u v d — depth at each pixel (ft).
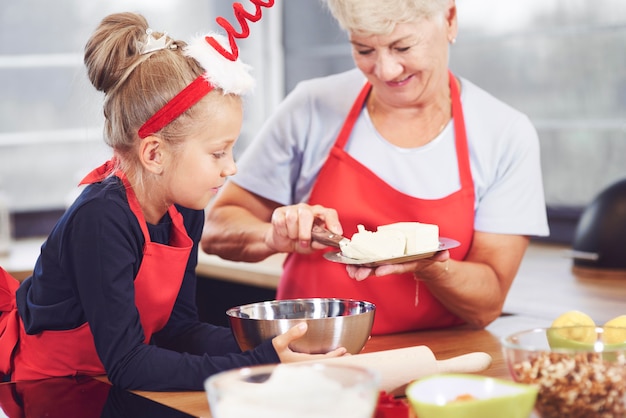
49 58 14.15
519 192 7.06
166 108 5.23
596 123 11.66
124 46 5.36
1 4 13.74
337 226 6.40
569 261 10.77
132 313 5.22
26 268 10.58
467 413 3.70
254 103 15.75
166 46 5.38
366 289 7.14
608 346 4.43
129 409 4.81
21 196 14.12
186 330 6.22
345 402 3.34
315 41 14.96
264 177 7.64
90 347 5.65
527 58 12.34
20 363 5.77
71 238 5.25
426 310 7.09
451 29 6.75
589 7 11.57
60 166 14.39
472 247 7.19
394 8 6.03
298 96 7.57
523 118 7.13
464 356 5.10
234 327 5.47
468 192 7.08
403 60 6.33
